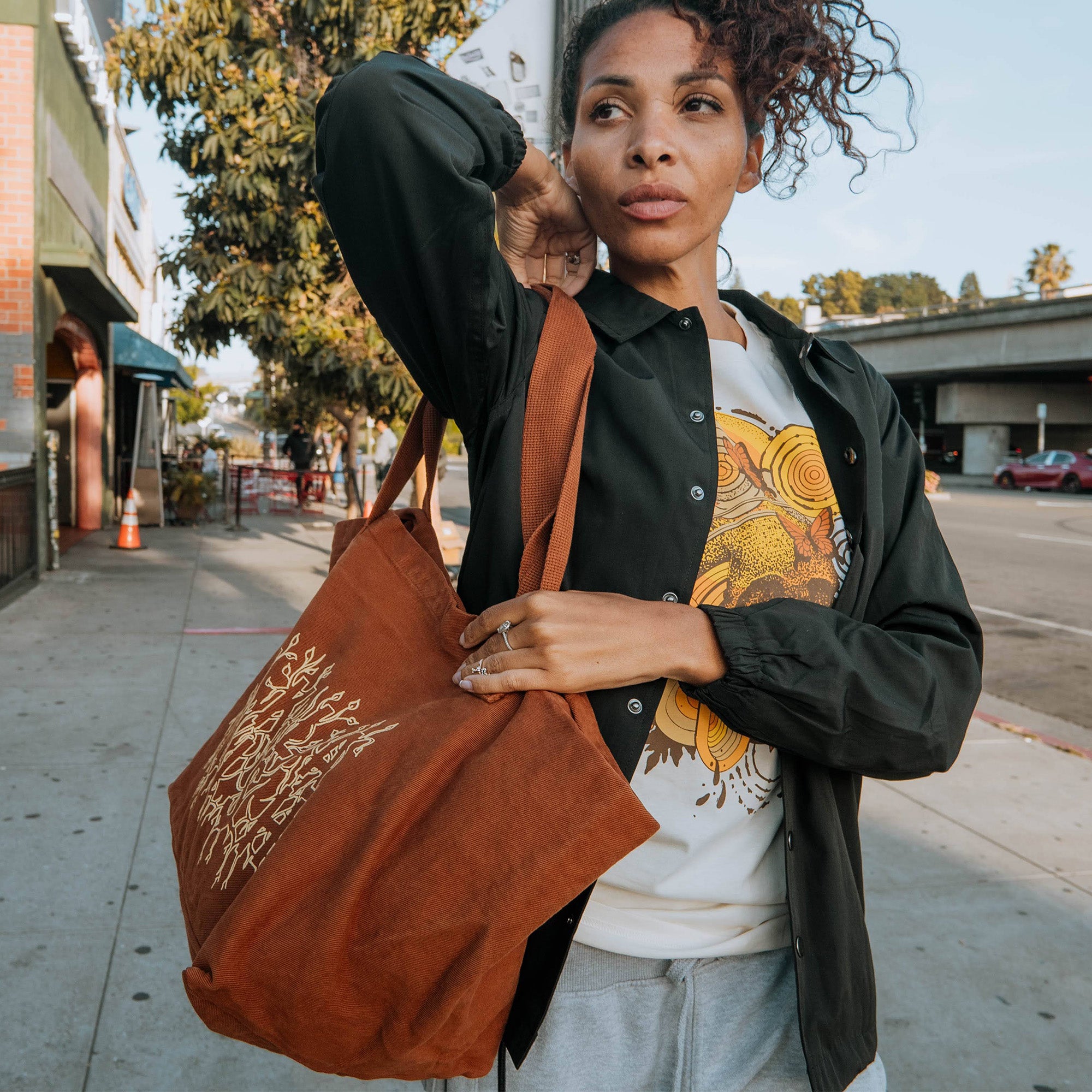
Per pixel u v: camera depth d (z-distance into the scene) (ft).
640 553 3.37
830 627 3.34
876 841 11.97
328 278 32.60
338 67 30.86
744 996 3.70
